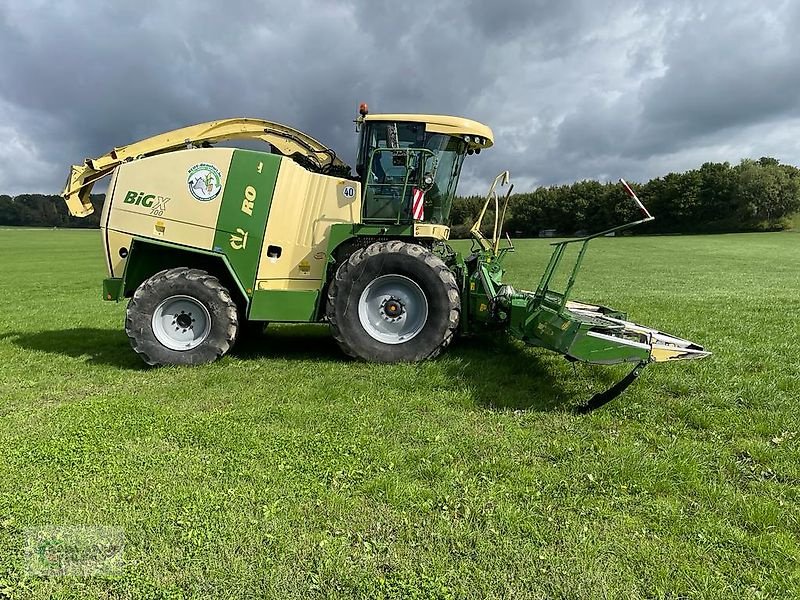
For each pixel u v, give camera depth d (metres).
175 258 7.21
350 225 6.71
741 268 25.02
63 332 9.49
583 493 3.39
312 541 2.88
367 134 6.88
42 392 5.61
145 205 6.80
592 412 4.79
